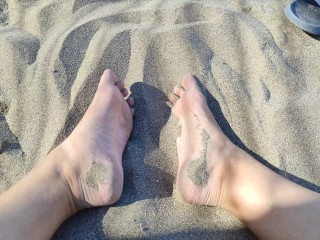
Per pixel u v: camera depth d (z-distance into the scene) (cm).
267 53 51
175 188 43
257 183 40
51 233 38
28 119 47
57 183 40
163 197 42
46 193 39
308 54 52
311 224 36
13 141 46
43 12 55
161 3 56
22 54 52
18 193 38
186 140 44
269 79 50
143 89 50
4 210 36
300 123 46
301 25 53
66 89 49
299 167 44
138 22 54
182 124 46
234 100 49
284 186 39
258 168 41
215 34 53
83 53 52
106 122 45
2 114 48
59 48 51
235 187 40
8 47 52
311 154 45
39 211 38
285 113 47
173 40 52
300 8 54
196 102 47
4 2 58
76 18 55
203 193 41
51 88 49
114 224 40
